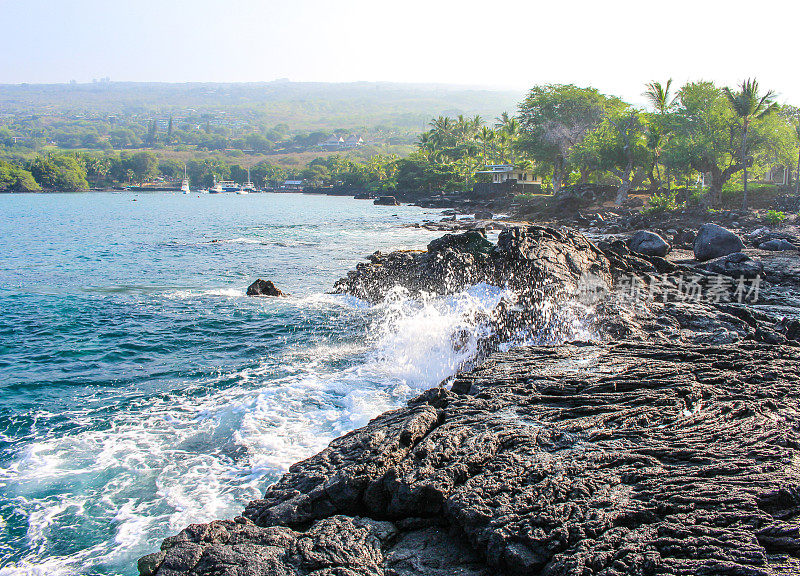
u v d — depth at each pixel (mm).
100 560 7734
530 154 81188
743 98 46406
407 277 22969
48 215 82250
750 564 5297
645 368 10469
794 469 6766
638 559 5441
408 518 6695
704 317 16438
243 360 15852
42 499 9102
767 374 10070
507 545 5762
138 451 10578
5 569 7586
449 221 60969
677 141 53188
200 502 8945
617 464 7070
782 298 20578
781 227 39312
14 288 26484
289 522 6844
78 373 14984
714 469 6793
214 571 5949
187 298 23812
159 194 179750
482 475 6891
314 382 13945
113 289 26141
